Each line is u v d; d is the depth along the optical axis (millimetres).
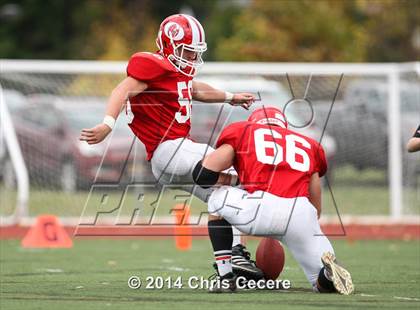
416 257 34125
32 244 37594
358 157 56312
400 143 47688
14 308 20141
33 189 54250
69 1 118250
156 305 20406
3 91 52188
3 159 51844
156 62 23672
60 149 54281
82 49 110312
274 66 44094
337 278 22250
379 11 90125
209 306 20219
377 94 57062
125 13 111375
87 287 24109
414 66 45219
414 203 49594
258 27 83125
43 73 51781
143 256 34500
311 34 82562
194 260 32938
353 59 83500
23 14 118375
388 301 21203
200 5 124625
